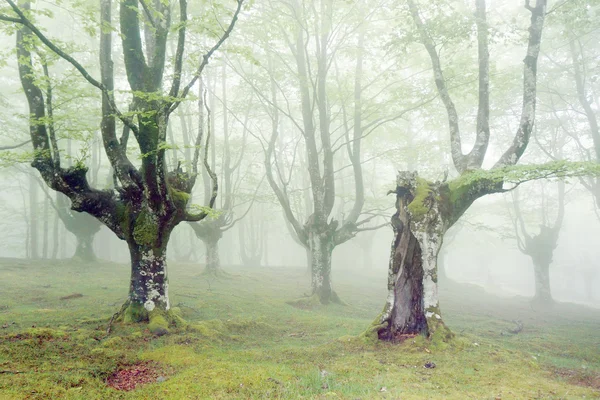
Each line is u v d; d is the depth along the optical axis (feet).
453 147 42.63
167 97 30.86
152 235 35.55
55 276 62.90
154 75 35.50
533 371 27.89
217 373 23.57
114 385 22.03
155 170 32.76
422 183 37.76
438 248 35.63
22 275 61.67
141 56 36.06
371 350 32.22
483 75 42.11
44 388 19.54
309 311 55.42
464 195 37.93
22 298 46.55
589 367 32.01
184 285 62.90
